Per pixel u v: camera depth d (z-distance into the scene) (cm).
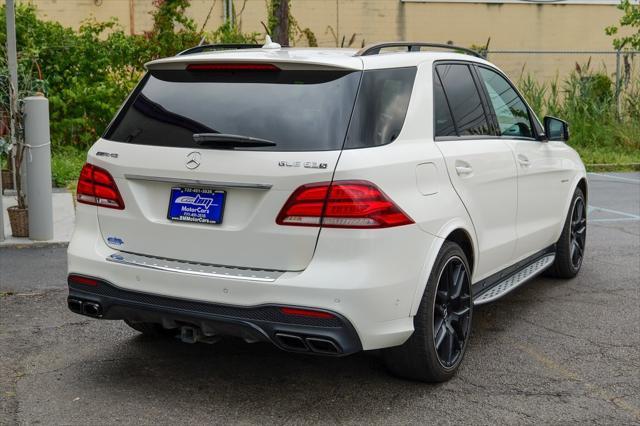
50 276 696
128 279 425
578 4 2219
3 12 1351
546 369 493
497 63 2186
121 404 430
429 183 442
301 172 391
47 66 1384
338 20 2017
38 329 554
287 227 394
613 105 1819
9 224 893
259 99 420
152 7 1838
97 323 568
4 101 934
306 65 420
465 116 513
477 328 575
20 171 825
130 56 1470
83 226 453
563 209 674
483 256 516
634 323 591
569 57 2238
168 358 500
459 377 476
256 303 394
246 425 407
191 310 409
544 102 1827
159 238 425
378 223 394
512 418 420
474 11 2130
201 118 425
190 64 444
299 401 437
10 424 404
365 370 483
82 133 1408
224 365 489
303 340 390
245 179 399
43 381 461
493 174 523
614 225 991
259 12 1922
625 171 1595
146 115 444
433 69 489
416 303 422
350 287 385
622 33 2277
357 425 409
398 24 2066
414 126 446
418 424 411
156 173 421
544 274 723
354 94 414
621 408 436
